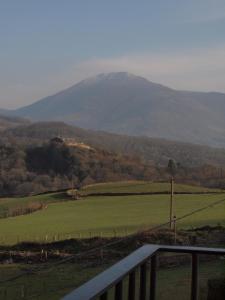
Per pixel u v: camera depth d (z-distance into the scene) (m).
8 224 63.75
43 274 32.78
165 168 115.75
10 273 33.72
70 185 107.69
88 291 2.51
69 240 44.00
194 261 4.00
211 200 73.88
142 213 66.38
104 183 94.81
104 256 37.91
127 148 192.62
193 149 190.75
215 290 5.73
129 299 3.11
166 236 41.56
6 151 123.69
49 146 123.75
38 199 84.81
